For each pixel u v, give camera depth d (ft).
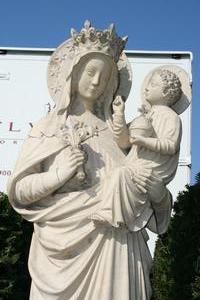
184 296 29.04
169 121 16.69
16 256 31.65
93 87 17.35
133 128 16.44
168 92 16.99
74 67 17.21
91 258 15.55
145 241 16.66
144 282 15.97
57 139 17.06
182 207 30.14
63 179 16.05
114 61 17.48
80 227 15.88
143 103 17.69
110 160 16.93
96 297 15.25
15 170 16.80
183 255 29.50
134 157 16.49
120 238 15.76
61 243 15.74
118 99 16.88
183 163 41.86
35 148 17.03
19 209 16.70
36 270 16.06
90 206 16.08
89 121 17.66
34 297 15.78
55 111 17.75
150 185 16.02
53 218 16.11
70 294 15.48
